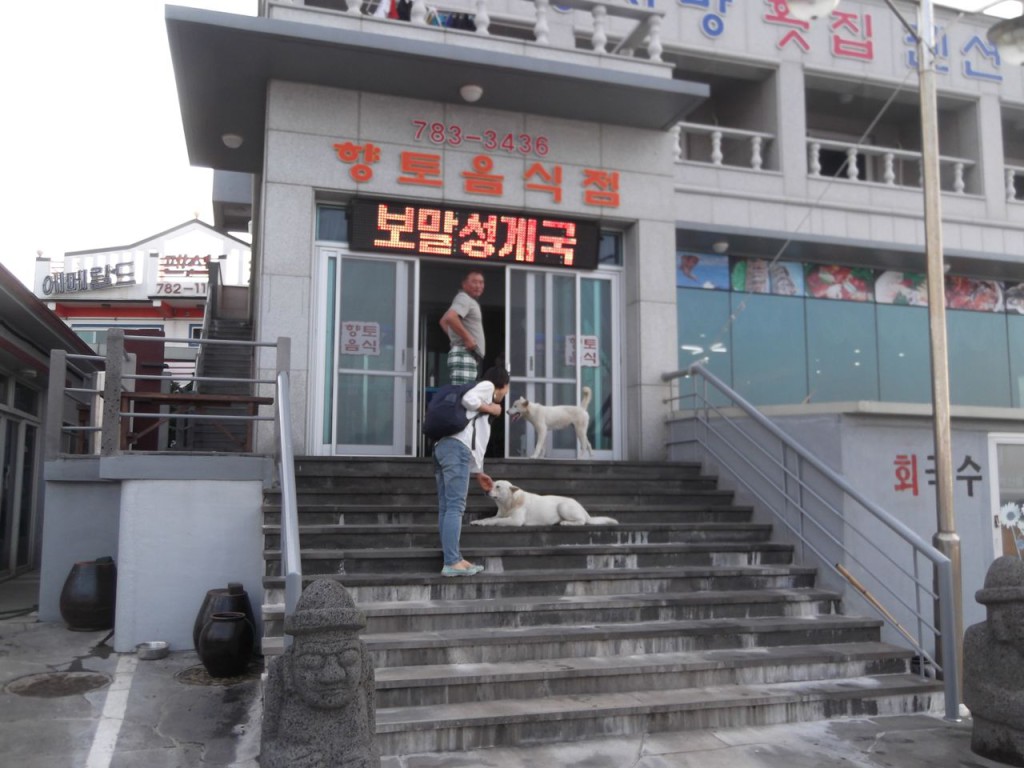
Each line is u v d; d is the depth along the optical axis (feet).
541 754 14.67
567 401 30.68
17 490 38.81
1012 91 46.09
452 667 16.57
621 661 17.26
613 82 27.89
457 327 24.49
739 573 21.04
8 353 33.99
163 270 77.87
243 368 38.78
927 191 20.39
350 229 28.50
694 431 28.02
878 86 43.45
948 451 19.51
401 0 31.40
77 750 14.85
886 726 16.66
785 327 40.34
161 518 21.75
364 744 12.28
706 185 39.32
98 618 23.93
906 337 42.52
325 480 23.35
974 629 15.69
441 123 29.17
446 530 19.17
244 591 20.98
